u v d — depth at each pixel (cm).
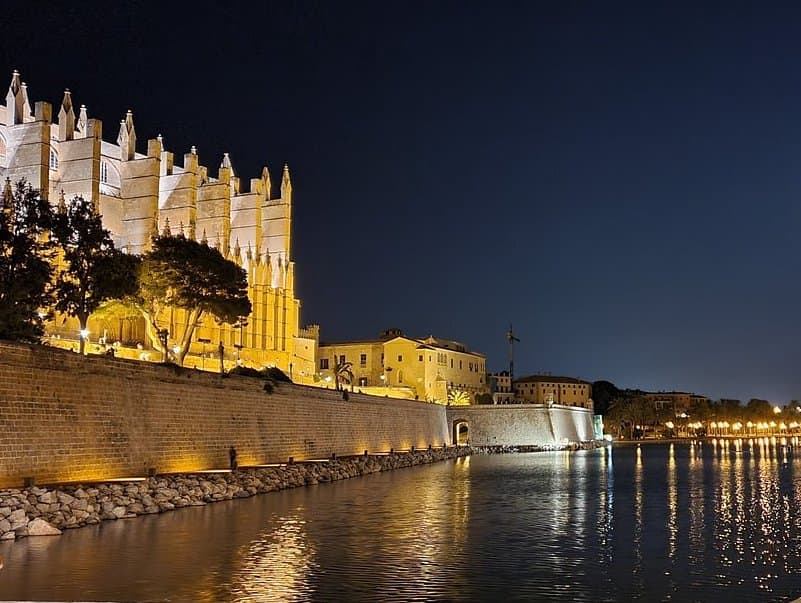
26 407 4266
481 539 4091
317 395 8281
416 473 8806
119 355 9588
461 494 6406
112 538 3744
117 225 11650
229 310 8656
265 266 13325
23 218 6025
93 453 4788
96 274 6078
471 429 15138
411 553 3653
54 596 2717
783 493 6762
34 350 4344
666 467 10581
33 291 5650
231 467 6366
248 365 12569
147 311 8650
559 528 4531
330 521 4575
